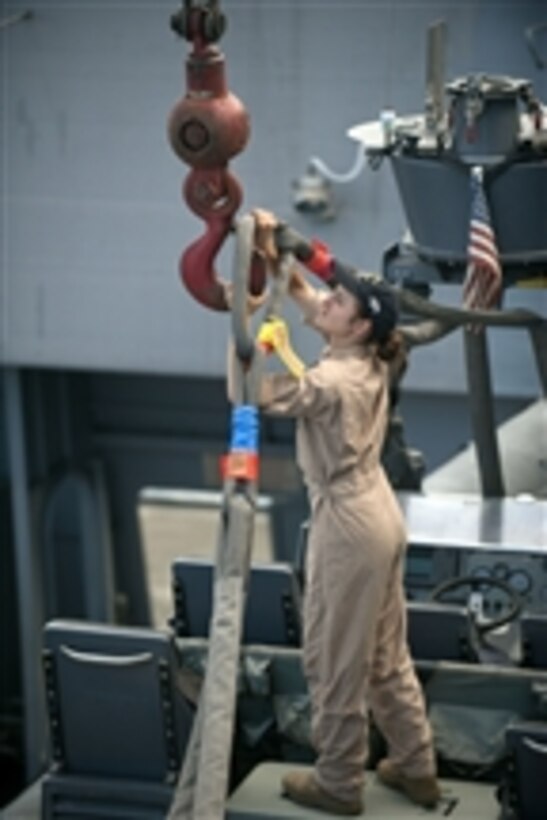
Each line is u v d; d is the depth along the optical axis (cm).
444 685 1495
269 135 3000
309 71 2961
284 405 1257
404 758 1390
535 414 2305
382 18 2909
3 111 3103
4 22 3033
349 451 1284
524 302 2444
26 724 3666
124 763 1502
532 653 1531
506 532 1728
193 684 1495
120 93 3056
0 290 3175
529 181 1541
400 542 1321
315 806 1384
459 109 1549
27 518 3588
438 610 1560
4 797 3762
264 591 1612
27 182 3123
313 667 1346
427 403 3328
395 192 2980
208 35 1250
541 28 2759
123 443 3828
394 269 1648
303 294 1307
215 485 3859
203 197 1288
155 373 3184
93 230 3122
